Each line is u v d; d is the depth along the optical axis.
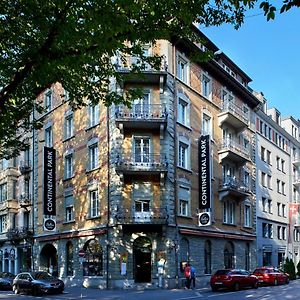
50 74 12.26
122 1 10.33
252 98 44.78
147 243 29.86
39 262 38.41
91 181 32.50
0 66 12.80
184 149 33.16
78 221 33.50
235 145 40.34
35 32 11.70
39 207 39.91
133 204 29.89
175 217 30.67
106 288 29.47
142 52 13.11
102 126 32.06
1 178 46.66
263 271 35.94
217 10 12.25
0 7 11.30
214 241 35.62
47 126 39.09
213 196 36.12
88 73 13.67
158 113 30.59
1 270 46.38
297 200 58.16
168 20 12.06
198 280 32.50
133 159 30.27
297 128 62.06
